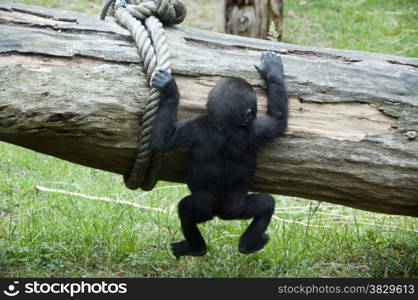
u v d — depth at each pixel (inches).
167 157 355.6
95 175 613.3
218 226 489.4
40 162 629.6
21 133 332.8
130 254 438.9
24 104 323.6
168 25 375.9
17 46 330.0
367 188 368.8
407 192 369.4
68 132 337.1
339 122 358.9
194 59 353.1
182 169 363.3
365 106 362.0
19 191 550.9
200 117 338.3
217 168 337.4
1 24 339.3
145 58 338.0
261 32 873.5
